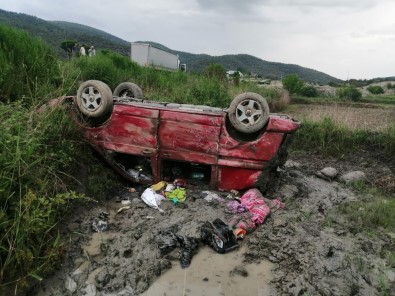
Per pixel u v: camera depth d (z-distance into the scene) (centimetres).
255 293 390
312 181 766
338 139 972
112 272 403
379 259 461
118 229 493
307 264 429
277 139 559
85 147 607
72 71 838
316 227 527
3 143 420
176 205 555
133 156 676
